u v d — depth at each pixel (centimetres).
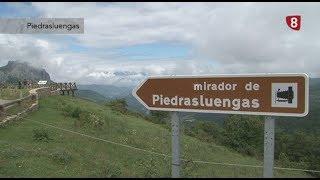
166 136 3083
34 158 1295
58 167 1237
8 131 1880
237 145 5106
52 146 1641
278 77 469
